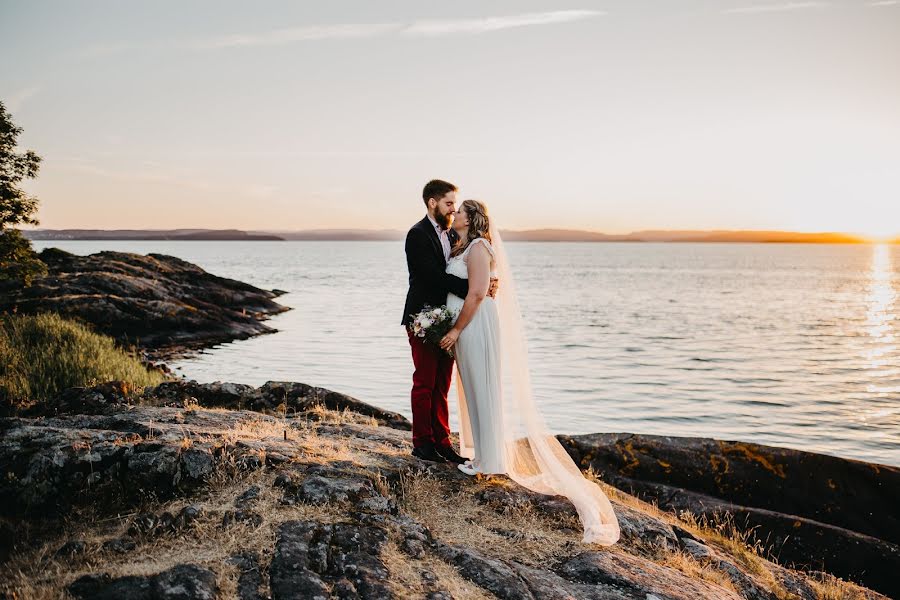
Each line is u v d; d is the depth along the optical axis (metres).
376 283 88.50
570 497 5.39
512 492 5.57
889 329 43.56
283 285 82.62
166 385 8.57
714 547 5.98
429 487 5.42
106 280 29.44
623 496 7.37
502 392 5.90
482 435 5.83
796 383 24.56
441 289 5.81
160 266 43.56
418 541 4.48
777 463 8.42
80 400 7.40
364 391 20.39
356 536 4.28
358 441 6.49
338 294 66.69
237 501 4.62
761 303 64.50
